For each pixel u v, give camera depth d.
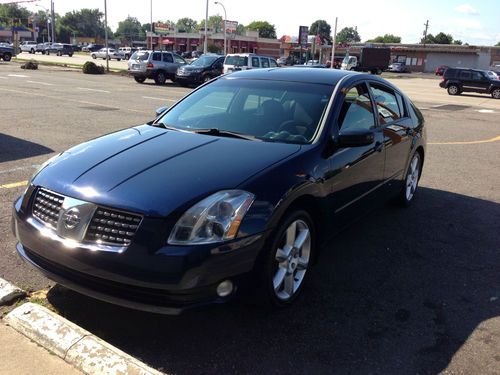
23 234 3.29
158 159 3.44
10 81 22.45
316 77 4.69
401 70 76.50
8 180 6.45
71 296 3.62
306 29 55.84
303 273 3.74
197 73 25.31
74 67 38.38
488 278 4.28
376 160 4.71
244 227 3.03
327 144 3.93
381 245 4.92
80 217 3.04
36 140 9.16
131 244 2.88
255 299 3.33
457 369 3.01
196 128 4.31
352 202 4.35
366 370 2.97
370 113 4.83
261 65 25.62
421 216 5.86
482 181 7.69
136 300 2.92
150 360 2.99
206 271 2.89
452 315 3.64
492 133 13.30
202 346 3.14
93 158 3.51
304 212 3.59
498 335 3.39
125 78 30.06
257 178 3.24
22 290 3.59
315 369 2.96
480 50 85.94
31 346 3.00
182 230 2.89
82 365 2.82
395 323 3.49
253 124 4.21
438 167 8.58
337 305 3.71
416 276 4.26
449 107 21.27
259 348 3.14
